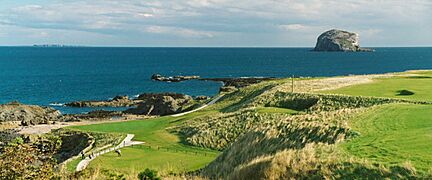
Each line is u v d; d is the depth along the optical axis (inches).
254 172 757.9
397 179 596.7
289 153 764.0
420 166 636.7
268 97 2468.0
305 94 2317.9
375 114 1290.6
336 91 2358.5
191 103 3592.5
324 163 689.6
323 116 1416.1
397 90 2253.9
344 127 1092.5
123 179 854.5
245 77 6259.8
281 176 705.6
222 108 2837.1
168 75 6909.5
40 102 4099.4
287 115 1942.7
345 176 636.7
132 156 1600.6
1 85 5388.8
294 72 7322.8
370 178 614.2
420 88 2273.6
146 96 4178.2
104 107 3809.1
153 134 2091.5
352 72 7268.7
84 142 2134.6
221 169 1054.4
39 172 558.6
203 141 1849.2
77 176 836.0
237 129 1892.2
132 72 7475.4
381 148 765.9
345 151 762.2
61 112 3575.3
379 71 7436.0
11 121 2979.8
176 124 2311.8
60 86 5374.0
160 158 1545.3
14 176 536.1
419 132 906.1
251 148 1146.7
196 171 1178.0
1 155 543.2
